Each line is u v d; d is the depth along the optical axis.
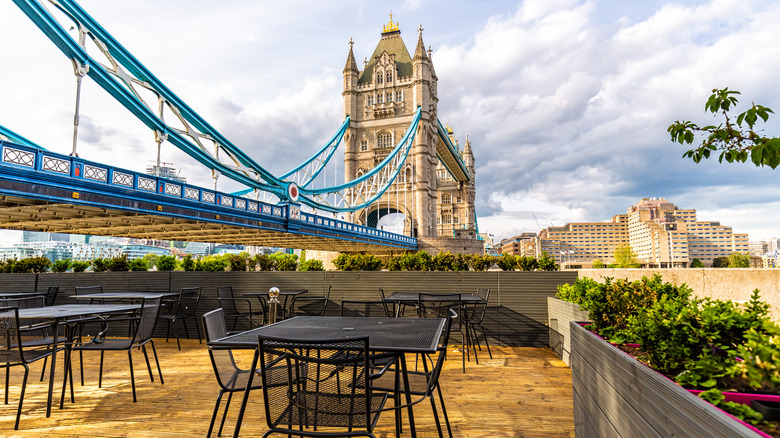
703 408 1.17
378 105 80.56
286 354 2.33
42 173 13.12
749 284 5.19
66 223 20.41
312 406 2.35
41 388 4.81
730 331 1.67
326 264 53.22
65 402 4.31
